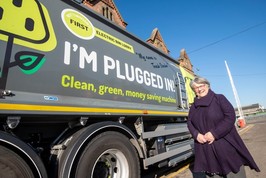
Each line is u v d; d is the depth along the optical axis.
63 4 2.80
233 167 2.20
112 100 3.15
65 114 2.35
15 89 1.98
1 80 1.90
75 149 2.40
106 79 3.13
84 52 2.86
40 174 2.01
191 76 7.05
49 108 2.20
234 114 2.34
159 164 3.96
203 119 2.46
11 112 1.87
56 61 2.44
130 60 3.85
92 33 3.13
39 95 2.17
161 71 4.96
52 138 2.79
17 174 1.84
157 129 4.49
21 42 2.14
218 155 2.27
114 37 3.63
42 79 2.24
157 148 3.99
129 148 3.10
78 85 2.64
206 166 2.39
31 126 2.56
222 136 2.27
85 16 3.12
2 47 1.96
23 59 2.11
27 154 1.94
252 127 20.38
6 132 1.88
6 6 2.10
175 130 4.69
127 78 3.61
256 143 9.39
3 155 1.79
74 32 2.81
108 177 2.88
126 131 3.17
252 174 4.81
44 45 2.36
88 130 2.59
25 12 2.26
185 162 6.43
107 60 3.26
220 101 2.42
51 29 2.49
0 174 1.73
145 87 4.08
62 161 2.37
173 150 4.38
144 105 3.90
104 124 2.82
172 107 5.00
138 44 4.37
